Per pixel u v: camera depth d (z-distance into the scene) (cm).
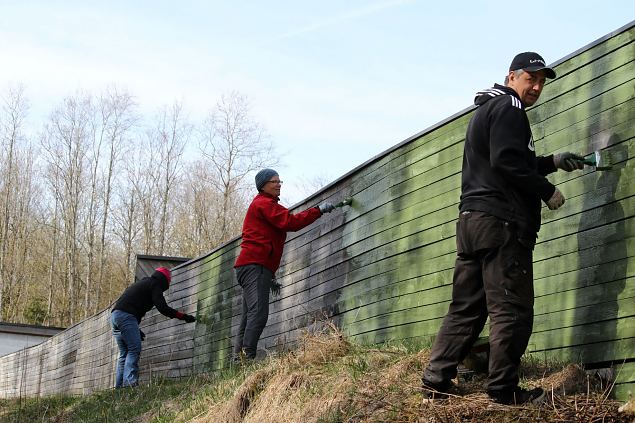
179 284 1207
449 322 479
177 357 1173
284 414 579
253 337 779
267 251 790
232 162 3909
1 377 2434
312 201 879
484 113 471
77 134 4472
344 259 786
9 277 4519
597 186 506
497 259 453
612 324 479
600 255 496
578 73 534
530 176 448
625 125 491
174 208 4203
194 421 700
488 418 448
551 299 530
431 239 650
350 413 515
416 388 507
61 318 4250
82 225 4459
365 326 731
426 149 671
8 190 4597
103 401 997
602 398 455
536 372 510
